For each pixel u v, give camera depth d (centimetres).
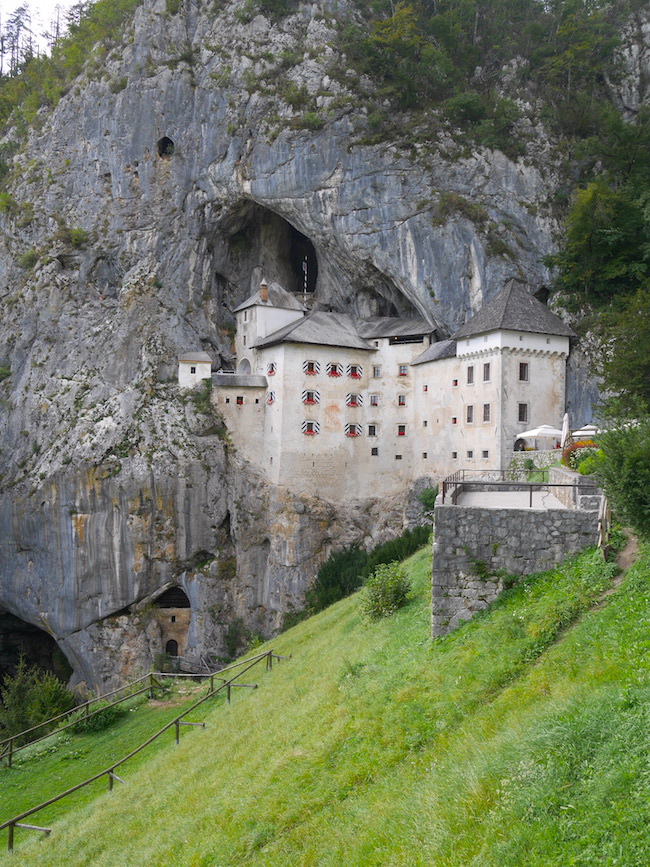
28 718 3192
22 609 5944
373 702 1327
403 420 5919
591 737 818
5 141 8400
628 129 5591
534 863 671
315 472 5806
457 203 5453
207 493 5822
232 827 1123
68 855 1391
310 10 6644
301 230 6291
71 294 6725
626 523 1341
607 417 2622
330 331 6025
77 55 7588
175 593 5900
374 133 5825
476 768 883
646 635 1027
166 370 6241
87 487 5616
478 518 1458
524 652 1183
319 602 5166
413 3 6662
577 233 5103
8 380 6650
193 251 6688
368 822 919
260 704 1881
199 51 6706
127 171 6706
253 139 6200
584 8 7050
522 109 5941
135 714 2684
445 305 5488
